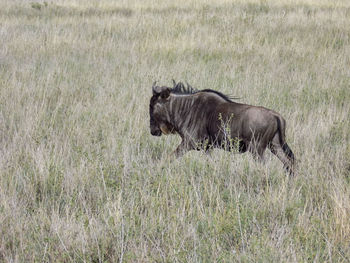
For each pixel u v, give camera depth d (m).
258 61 50.75
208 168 25.11
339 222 19.28
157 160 27.06
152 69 46.16
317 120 32.72
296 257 17.16
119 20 73.00
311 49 55.25
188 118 27.53
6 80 41.50
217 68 48.03
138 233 19.17
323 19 71.12
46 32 64.38
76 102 37.69
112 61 51.25
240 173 24.45
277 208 20.62
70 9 86.88
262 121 24.86
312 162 25.67
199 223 19.86
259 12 79.56
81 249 18.09
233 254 17.42
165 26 67.19
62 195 22.88
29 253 18.02
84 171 24.56
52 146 29.12
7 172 24.31
